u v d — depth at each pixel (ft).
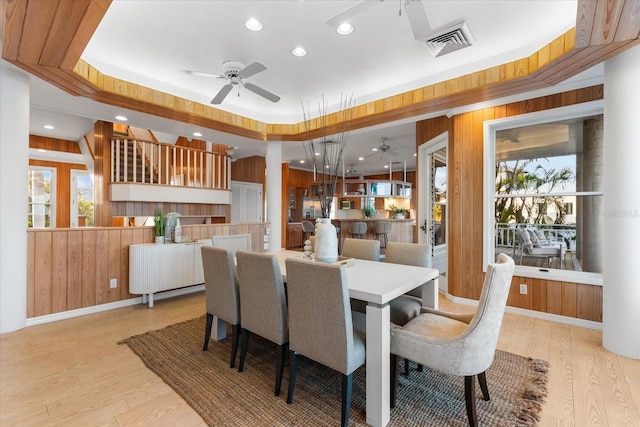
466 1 7.75
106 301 12.01
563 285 10.61
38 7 5.88
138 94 11.64
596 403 6.11
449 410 5.95
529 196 11.48
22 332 9.66
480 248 12.19
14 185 9.55
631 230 7.94
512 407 5.99
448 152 13.26
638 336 7.91
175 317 11.23
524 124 11.51
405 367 7.26
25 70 8.98
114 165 18.70
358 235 26.58
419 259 9.16
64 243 11.01
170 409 6.01
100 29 8.94
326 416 5.80
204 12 8.18
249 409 5.99
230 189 23.35
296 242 32.04
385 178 37.19
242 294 7.25
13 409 5.95
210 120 14.21
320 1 7.77
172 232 13.48
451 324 6.11
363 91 13.60
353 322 6.61
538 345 8.77
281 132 16.55
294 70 11.62
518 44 9.67
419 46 9.89
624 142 8.00
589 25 6.66
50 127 19.51
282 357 6.48
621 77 8.00
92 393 6.51
